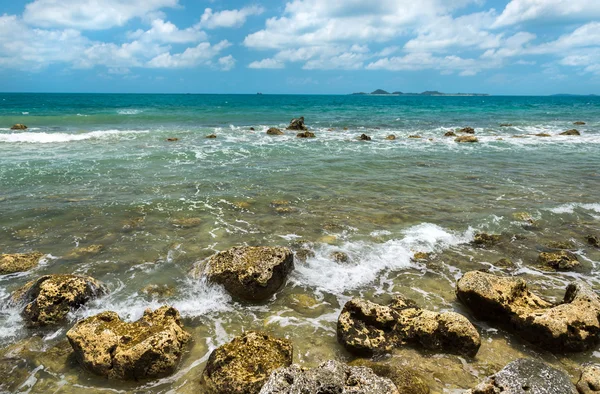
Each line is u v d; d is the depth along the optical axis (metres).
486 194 13.69
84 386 5.30
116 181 14.44
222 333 6.42
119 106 62.69
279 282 7.62
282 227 10.48
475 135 30.55
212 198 12.70
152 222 10.61
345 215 11.41
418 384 5.12
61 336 6.29
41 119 32.34
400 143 25.48
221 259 7.79
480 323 6.79
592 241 9.84
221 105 72.56
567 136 29.53
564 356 5.99
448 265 8.70
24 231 9.80
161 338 5.57
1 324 6.49
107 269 8.17
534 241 9.92
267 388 4.35
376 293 7.62
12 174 14.88
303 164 18.12
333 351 6.00
